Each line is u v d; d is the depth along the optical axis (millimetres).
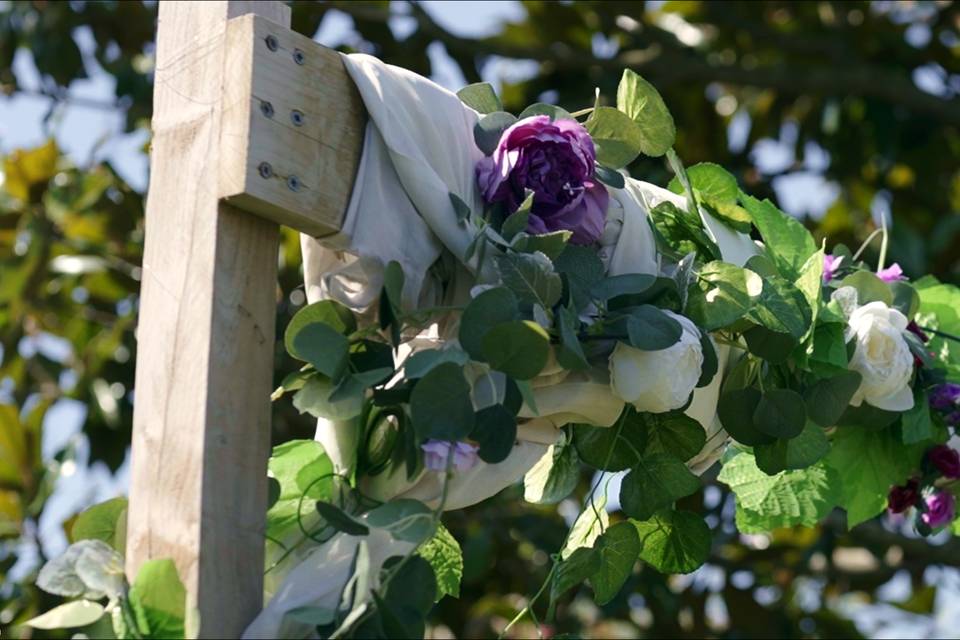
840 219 8758
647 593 7238
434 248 2826
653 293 2996
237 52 2689
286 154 2688
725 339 3240
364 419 2857
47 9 7676
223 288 2639
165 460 2602
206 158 2684
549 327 2814
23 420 6211
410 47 7965
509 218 2852
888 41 8688
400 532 2674
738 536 7504
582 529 3279
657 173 6984
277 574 2789
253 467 2625
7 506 6059
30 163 6984
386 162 2816
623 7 8273
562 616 7219
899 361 3459
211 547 2549
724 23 8594
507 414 2721
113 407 7066
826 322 3391
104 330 7305
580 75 8305
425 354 2691
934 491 3896
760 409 3250
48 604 5848
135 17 7723
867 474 3834
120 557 2656
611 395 2998
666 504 3145
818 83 8352
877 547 7453
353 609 2572
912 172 8773
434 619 7242
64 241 7059
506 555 7262
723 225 3426
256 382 2654
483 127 2982
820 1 8891
